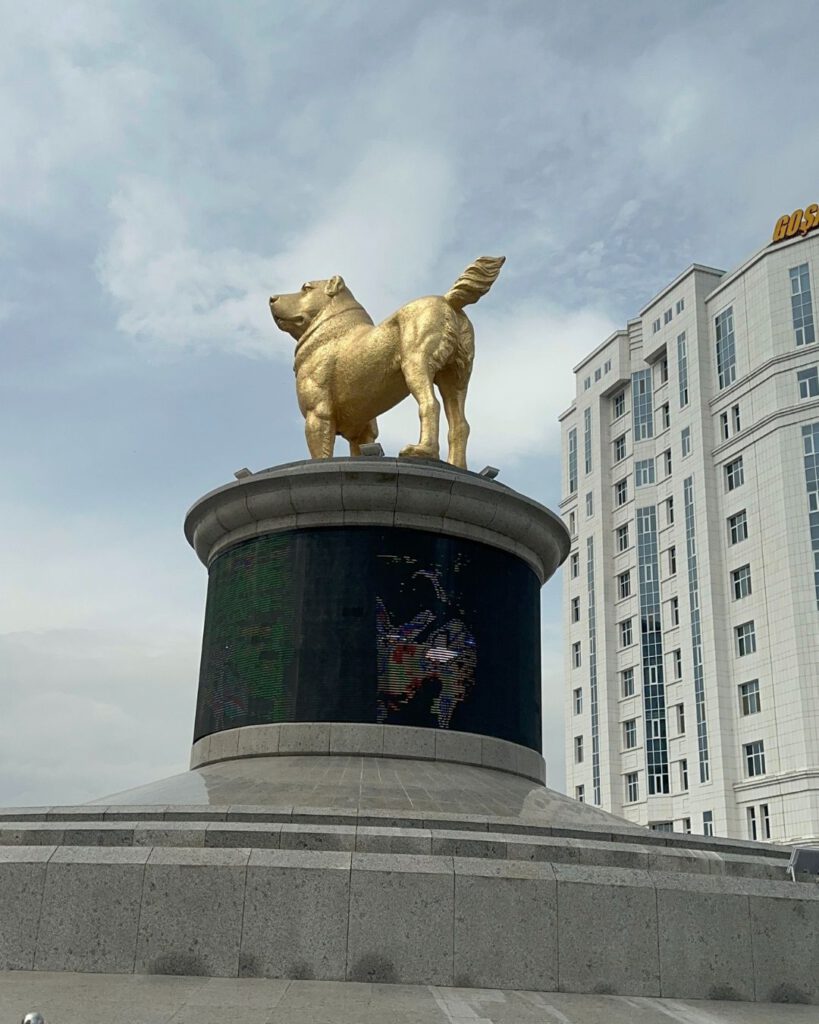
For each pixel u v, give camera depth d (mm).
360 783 10523
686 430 64562
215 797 10070
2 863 7820
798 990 8195
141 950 7512
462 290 14297
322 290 15516
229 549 13781
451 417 14656
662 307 69312
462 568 12969
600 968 7773
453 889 7738
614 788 66750
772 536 56156
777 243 59594
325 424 14727
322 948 7523
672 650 64375
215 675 13172
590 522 74188
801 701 52375
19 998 6395
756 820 54094
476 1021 6305
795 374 57000
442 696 12203
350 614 12406
